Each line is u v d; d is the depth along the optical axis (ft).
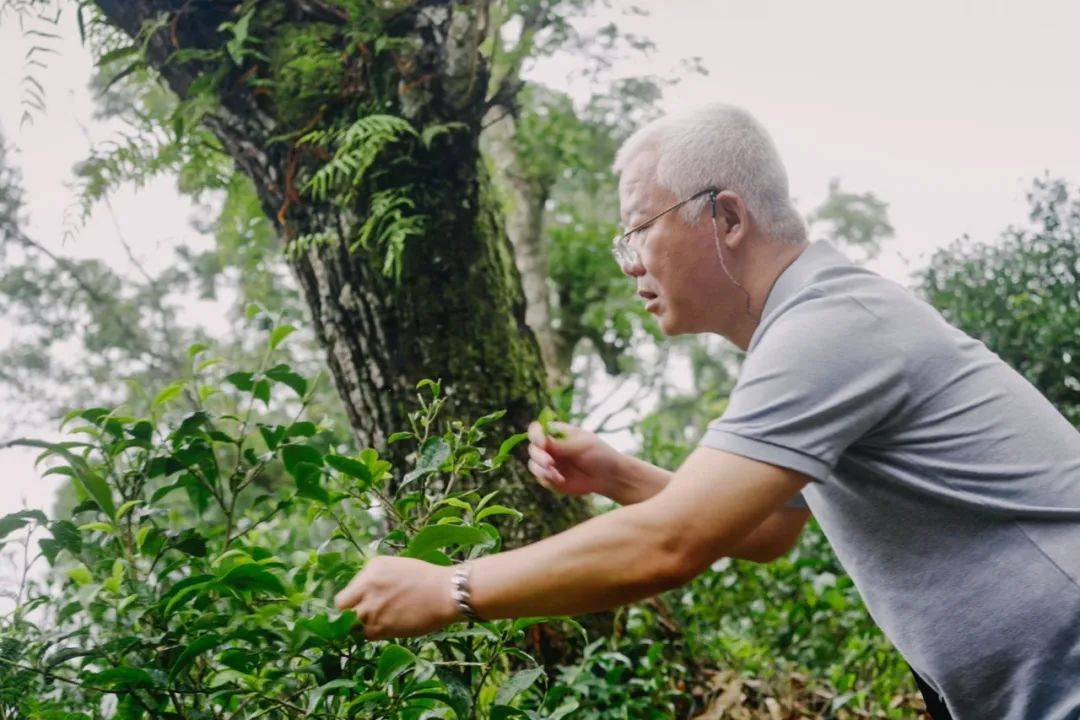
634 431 15.07
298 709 4.61
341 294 8.38
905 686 10.27
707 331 5.56
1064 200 18.94
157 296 23.76
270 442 5.47
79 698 5.47
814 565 11.34
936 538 4.76
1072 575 4.50
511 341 8.61
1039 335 18.53
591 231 25.80
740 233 5.25
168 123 8.93
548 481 5.86
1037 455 4.69
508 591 4.23
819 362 4.54
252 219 11.75
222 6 8.35
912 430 4.72
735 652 10.50
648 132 5.49
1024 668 4.57
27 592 5.49
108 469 5.31
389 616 4.29
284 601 4.87
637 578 4.26
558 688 6.76
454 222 8.41
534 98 22.12
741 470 4.36
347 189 8.21
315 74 8.32
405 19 8.25
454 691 4.61
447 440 5.28
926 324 4.84
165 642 4.76
